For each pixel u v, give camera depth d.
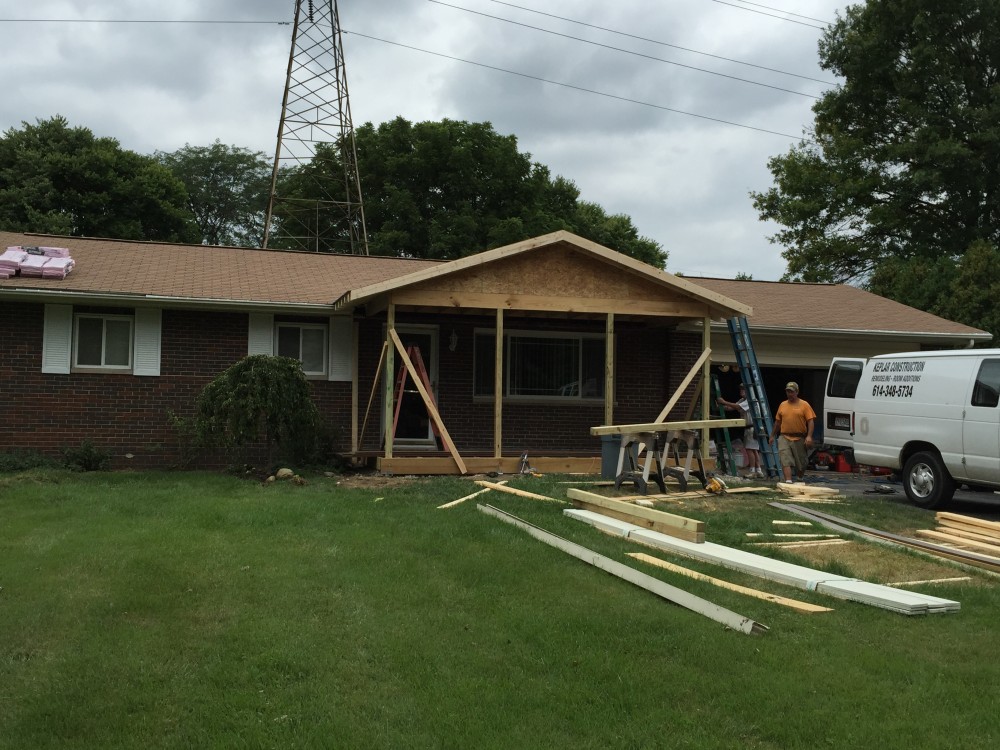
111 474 12.94
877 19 33.31
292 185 40.31
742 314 14.96
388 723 4.24
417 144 37.56
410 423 16.16
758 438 14.69
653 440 11.63
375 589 6.51
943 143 30.58
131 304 14.11
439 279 13.57
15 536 8.16
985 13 31.20
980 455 10.80
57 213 33.78
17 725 4.16
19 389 13.85
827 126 35.25
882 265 31.05
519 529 8.88
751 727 4.22
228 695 4.52
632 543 8.45
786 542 8.86
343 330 15.35
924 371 11.73
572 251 14.15
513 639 5.46
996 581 7.44
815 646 5.43
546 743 4.04
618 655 5.18
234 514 9.23
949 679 4.91
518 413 16.59
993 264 26.34
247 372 12.61
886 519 10.36
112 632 5.45
